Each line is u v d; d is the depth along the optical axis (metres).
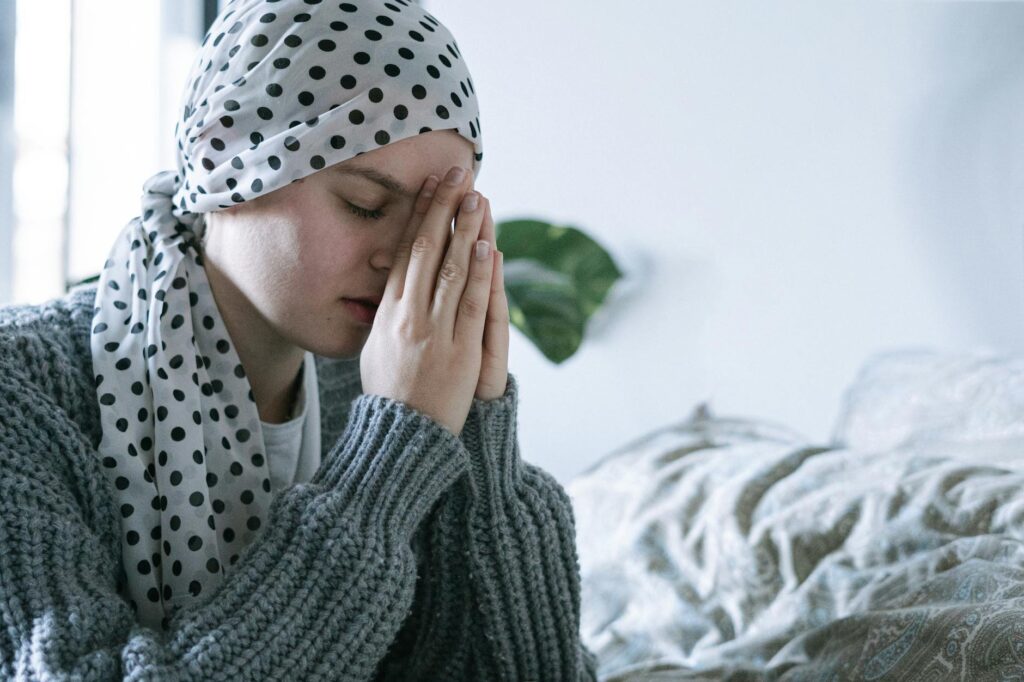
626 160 2.51
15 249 2.04
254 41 0.79
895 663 0.87
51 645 0.67
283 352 0.90
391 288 0.81
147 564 0.81
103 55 2.28
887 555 1.16
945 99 2.18
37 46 2.06
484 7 2.60
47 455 0.76
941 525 1.16
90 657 0.68
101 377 0.81
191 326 0.85
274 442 0.92
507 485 0.87
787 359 2.37
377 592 0.74
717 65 2.41
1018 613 0.82
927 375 1.60
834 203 2.30
